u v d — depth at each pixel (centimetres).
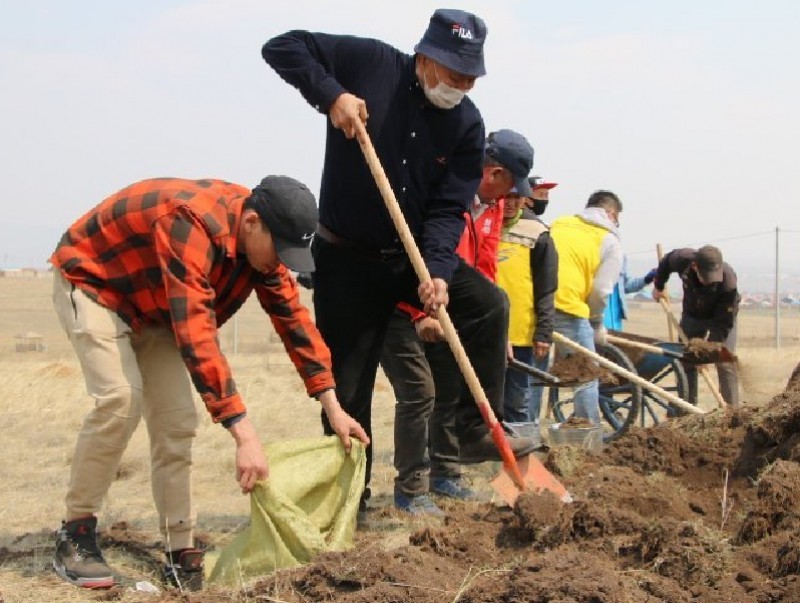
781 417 570
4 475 786
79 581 468
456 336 531
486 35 514
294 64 513
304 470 470
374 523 588
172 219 438
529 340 793
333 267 546
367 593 391
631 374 787
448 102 521
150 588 468
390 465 809
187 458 484
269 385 1403
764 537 438
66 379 1436
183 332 434
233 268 452
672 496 512
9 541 568
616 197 925
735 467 577
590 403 858
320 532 471
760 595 381
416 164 530
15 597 454
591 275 882
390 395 1305
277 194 438
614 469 546
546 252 789
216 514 644
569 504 467
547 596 368
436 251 534
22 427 1048
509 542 469
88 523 475
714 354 920
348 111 501
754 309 6644
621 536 440
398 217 507
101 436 461
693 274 1053
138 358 480
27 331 3931
